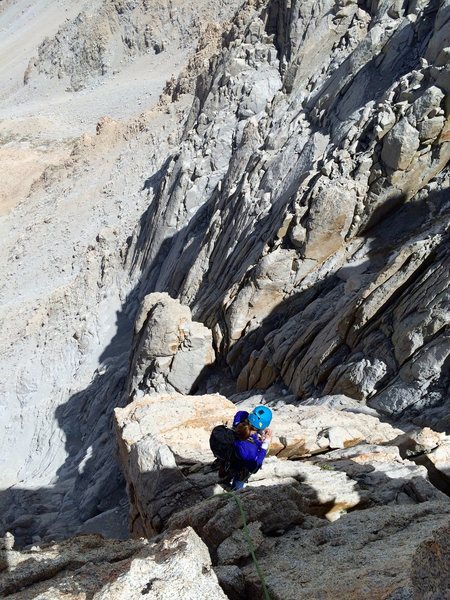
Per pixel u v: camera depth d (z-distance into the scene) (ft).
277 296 67.36
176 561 14.23
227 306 70.74
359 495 24.30
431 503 22.29
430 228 55.88
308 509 23.24
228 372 70.54
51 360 115.96
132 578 13.94
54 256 160.35
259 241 77.10
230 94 125.08
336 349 54.34
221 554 19.36
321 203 64.34
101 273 130.11
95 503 71.92
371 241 63.72
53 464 94.07
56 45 376.68
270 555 19.42
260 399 59.62
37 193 200.54
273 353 61.93
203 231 104.06
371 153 65.46
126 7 357.82
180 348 72.43
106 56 352.49
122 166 182.91
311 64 101.09
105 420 89.92
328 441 34.40
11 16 510.99
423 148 62.85
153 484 27.94
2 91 396.16
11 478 96.58
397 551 17.53
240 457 23.17
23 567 19.60
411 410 45.70
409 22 80.74
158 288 110.42
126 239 132.16
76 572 18.57
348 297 58.75
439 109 61.31
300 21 117.50
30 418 106.42
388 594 13.88
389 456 30.53
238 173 101.24
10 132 297.74
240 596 17.03
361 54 84.23
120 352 109.91
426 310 47.60
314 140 81.71
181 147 127.24
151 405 36.70
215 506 21.62
